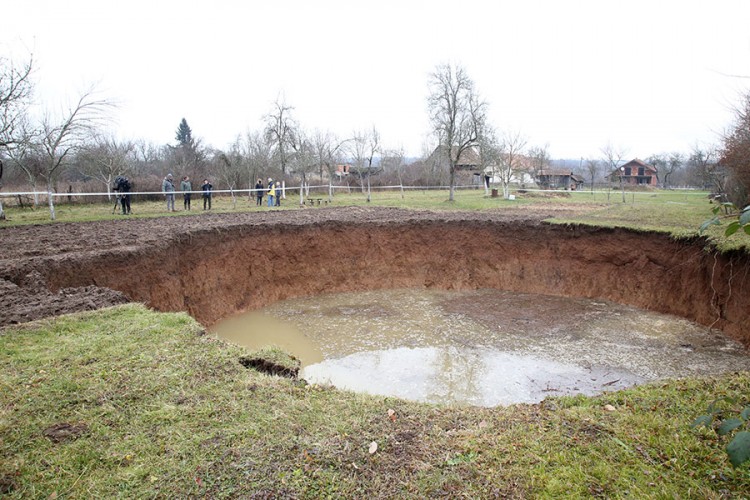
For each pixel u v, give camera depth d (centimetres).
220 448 374
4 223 1579
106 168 2908
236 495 323
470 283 1634
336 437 394
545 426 421
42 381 473
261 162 3481
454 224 1686
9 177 2973
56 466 348
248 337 1146
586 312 1320
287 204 2533
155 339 594
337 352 1046
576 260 1533
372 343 1100
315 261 1576
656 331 1148
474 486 338
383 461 365
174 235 1238
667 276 1327
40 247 1088
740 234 1193
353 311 1361
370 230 1653
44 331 609
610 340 1095
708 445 378
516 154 3997
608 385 866
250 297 1395
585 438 397
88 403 436
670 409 442
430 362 980
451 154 2656
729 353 1002
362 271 1628
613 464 360
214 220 1692
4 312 678
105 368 507
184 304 1190
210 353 555
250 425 407
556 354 1015
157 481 336
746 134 1538
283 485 333
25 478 334
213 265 1327
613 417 433
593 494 327
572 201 2744
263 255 1472
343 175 4738
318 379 894
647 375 905
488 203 2575
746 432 218
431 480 343
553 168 5819
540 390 845
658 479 340
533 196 3225
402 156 4891
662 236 1359
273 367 547
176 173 3425
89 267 964
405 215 1903
